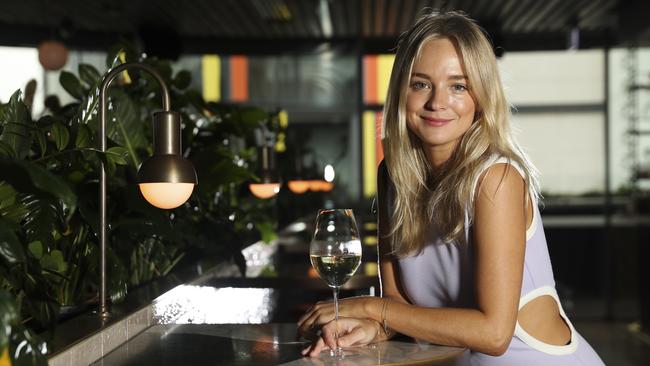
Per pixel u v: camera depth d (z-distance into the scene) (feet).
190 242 9.52
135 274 8.96
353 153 29.30
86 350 4.94
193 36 28.22
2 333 4.03
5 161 4.62
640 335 23.03
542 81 28.09
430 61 5.37
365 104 29.17
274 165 13.93
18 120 6.59
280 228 17.65
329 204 28.76
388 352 5.06
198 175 9.68
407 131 5.63
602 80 27.78
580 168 27.86
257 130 16.38
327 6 23.41
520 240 5.14
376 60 29.17
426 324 5.16
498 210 5.10
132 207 7.83
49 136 7.66
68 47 26.58
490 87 5.33
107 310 5.88
